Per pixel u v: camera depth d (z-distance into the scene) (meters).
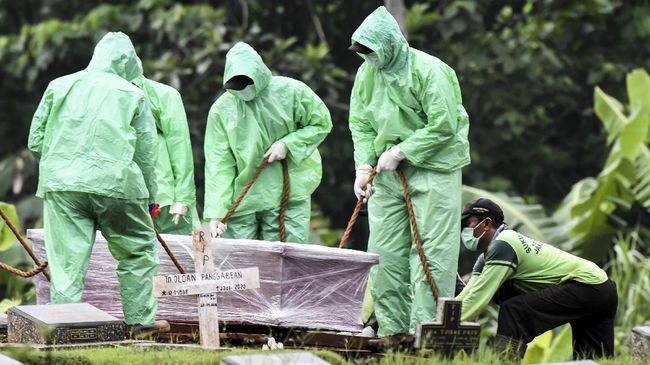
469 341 20.02
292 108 25.28
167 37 43.44
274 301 22.17
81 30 42.97
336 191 44.97
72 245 21.45
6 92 45.16
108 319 20.02
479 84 43.47
